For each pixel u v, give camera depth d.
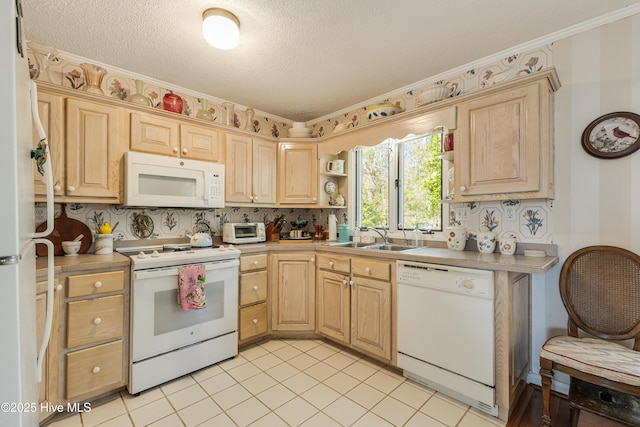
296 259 2.71
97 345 1.77
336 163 3.17
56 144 1.87
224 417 1.65
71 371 1.67
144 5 1.65
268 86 2.70
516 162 1.79
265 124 3.41
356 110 3.17
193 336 2.13
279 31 1.89
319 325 2.66
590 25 1.81
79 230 2.18
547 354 1.50
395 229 2.85
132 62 2.29
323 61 2.27
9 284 0.63
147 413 1.69
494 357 1.64
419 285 1.94
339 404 1.77
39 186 1.81
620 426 1.49
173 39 1.98
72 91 1.92
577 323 1.73
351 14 1.74
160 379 1.96
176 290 2.06
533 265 1.54
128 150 2.16
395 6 1.67
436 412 1.70
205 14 1.70
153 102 2.57
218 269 2.28
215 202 2.54
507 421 1.62
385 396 1.85
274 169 3.10
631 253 1.63
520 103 1.78
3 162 0.63
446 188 2.48
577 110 1.86
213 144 2.62
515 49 2.09
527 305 1.96
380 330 2.18
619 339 1.60
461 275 1.75
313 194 3.12
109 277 1.81
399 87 2.72
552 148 1.87
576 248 1.85
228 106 2.98
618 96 1.74
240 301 2.47
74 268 1.70
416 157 2.73
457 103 2.05
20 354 0.65
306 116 3.51
